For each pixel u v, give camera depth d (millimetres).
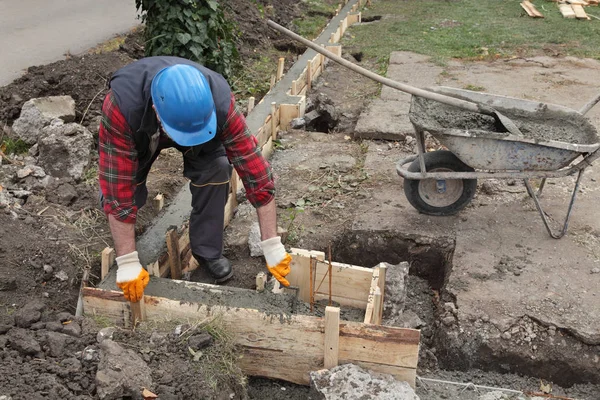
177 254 4219
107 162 3225
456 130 4414
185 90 3068
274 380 3691
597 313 3941
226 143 3402
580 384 3795
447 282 4320
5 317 3510
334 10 13133
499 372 3879
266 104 7094
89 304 3639
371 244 4785
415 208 4977
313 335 3424
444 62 9203
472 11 12906
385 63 9195
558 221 4922
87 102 6449
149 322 3551
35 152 5652
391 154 6160
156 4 6664
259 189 3443
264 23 10641
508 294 4129
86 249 4422
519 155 4465
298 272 4129
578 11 12375
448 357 3918
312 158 6105
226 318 3512
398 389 3262
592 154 4398
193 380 3182
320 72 8711
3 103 6328
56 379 3074
